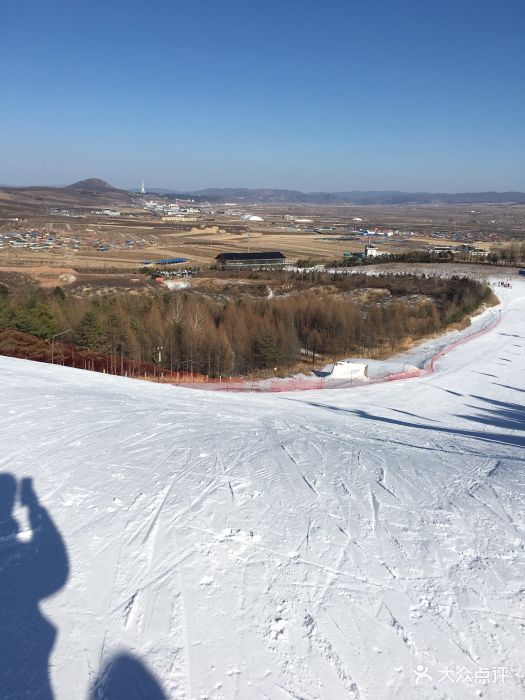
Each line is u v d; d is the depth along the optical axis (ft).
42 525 19.03
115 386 56.54
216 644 13.62
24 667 12.64
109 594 15.37
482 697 12.46
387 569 17.04
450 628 14.52
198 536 18.48
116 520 19.44
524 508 22.27
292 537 18.76
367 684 12.67
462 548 18.52
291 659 13.28
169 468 24.77
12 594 15.24
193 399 54.29
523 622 14.87
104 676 12.53
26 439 28.25
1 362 63.87
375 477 25.49
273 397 67.77
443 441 42.47
